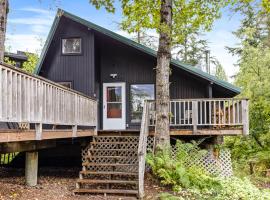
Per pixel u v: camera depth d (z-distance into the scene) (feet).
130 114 48.83
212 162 40.50
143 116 34.71
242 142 61.62
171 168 32.32
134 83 49.11
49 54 49.62
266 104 55.16
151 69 48.83
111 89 49.80
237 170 49.73
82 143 38.11
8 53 73.77
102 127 49.26
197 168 35.14
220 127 40.75
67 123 30.48
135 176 32.55
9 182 32.50
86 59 47.83
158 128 36.86
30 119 22.61
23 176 38.29
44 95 25.36
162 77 37.24
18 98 20.97
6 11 29.78
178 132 39.50
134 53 49.47
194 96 47.78
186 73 47.70
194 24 39.78
